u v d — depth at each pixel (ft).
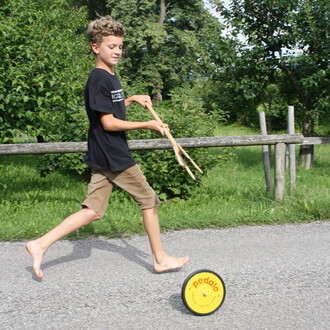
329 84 32.60
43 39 21.54
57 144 15.98
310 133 39.65
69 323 8.46
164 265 10.82
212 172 27.99
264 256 12.25
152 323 8.46
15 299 9.50
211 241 13.61
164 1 101.76
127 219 15.42
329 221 15.94
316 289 10.07
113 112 9.76
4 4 21.80
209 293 8.81
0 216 15.93
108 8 107.86
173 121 20.54
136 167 10.38
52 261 11.86
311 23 32.17
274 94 41.75
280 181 17.70
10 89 19.31
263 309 9.07
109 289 10.05
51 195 20.43
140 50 98.53
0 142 20.07
